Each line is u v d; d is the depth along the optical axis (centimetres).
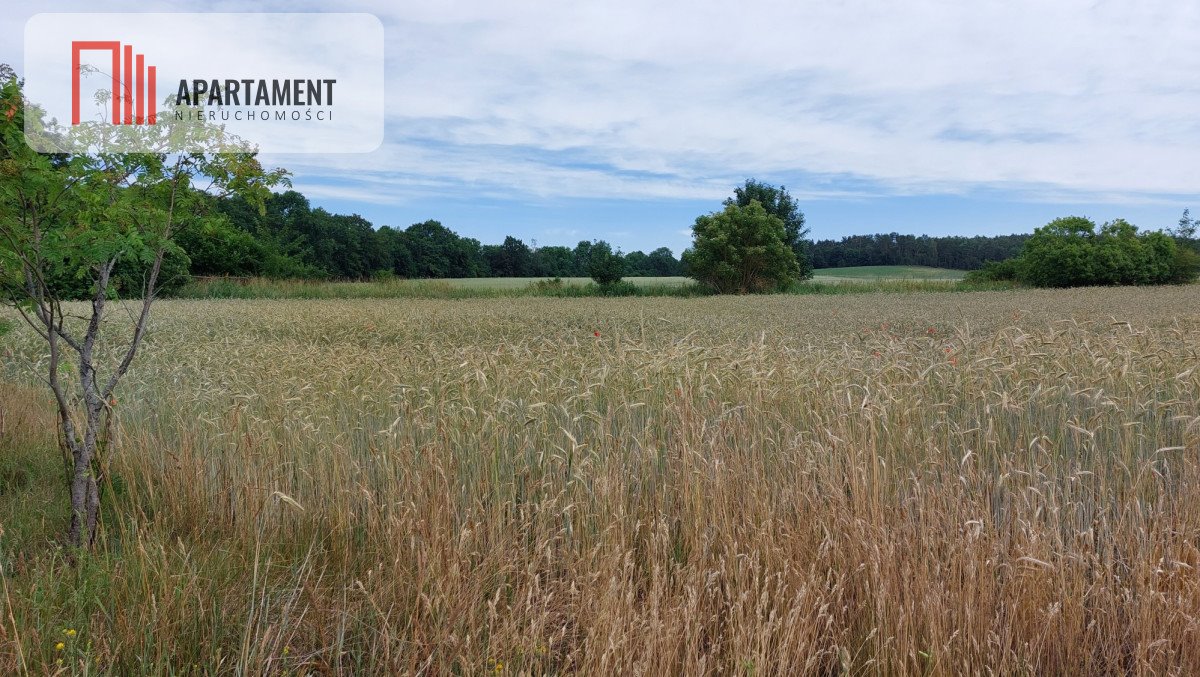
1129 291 3731
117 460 546
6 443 630
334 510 463
